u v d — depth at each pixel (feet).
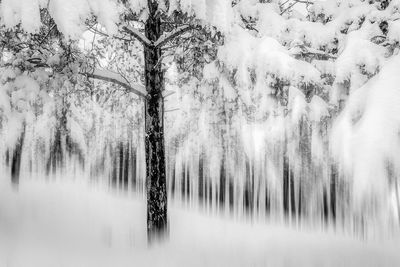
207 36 28.60
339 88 39.14
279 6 46.11
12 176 41.73
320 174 40.45
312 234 38.55
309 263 29.01
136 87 30.96
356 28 41.73
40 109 39.04
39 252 27.20
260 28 38.58
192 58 35.96
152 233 30.22
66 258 26.25
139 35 29.76
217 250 31.81
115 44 42.24
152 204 30.42
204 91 38.14
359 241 35.70
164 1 26.48
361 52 36.50
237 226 41.47
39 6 22.61
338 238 37.35
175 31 29.73
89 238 32.86
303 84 34.27
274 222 42.57
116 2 24.08
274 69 33.22
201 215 45.29
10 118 36.94
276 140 39.50
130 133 63.46
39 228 34.04
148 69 30.55
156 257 27.86
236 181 42.27
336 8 45.78
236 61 31.78
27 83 35.78
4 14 21.99
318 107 37.99
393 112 30.78
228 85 35.58
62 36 24.34
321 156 39.96
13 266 23.84
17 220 35.42
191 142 42.83
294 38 41.01
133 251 29.27
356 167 30.40
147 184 30.81
